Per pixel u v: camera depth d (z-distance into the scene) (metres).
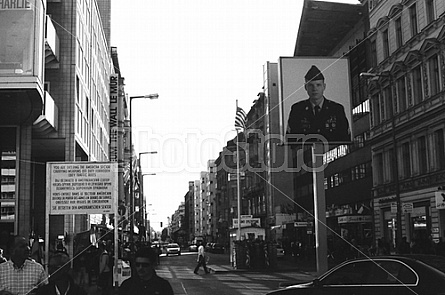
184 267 38.53
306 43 50.78
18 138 27.56
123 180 56.38
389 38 37.56
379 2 39.22
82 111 35.16
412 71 33.97
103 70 51.69
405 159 35.78
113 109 59.12
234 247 33.91
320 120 25.28
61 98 31.53
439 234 30.45
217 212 109.19
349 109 25.47
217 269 33.72
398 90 36.06
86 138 37.47
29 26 22.98
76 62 32.25
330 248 41.12
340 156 50.19
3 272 7.07
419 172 33.56
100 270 15.73
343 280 10.01
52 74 31.70
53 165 14.26
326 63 25.61
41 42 23.75
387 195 38.03
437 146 31.44
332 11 44.00
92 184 14.25
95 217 42.22
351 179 47.16
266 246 33.22
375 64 40.25
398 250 25.59
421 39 32.81
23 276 7.07
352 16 45.00
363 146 44.00
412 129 34.31
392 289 9.16
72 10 32.31
